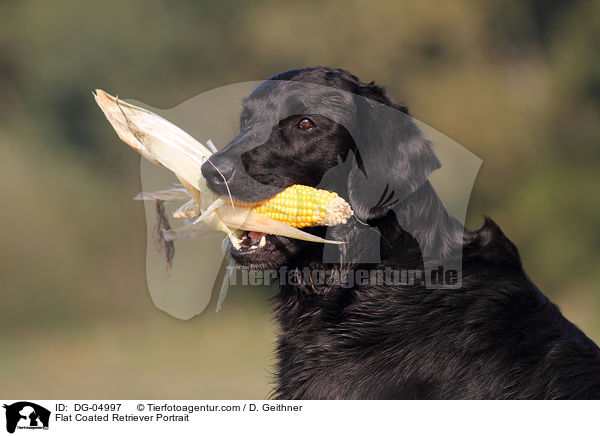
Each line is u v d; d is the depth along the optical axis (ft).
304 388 14.74
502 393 13.71
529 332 14.16
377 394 14.19
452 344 14.11
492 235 15.16
